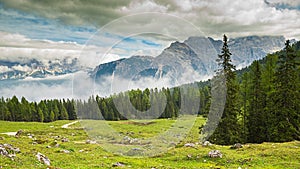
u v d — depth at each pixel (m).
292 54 35.97
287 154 22.28
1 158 13.79
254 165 19.80
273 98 36.41
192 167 18.30
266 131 38.31
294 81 35.50
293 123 34.94
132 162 18.66
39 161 15.34
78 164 17.58
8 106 111.25
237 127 34.69
